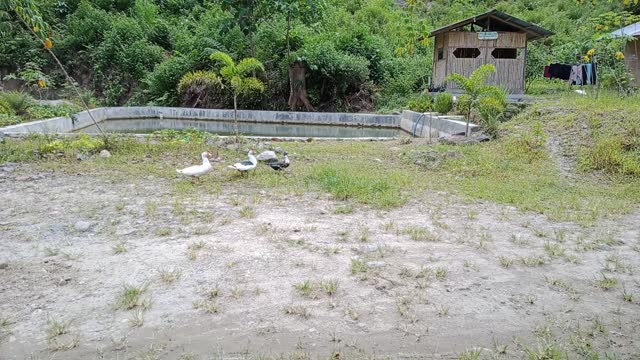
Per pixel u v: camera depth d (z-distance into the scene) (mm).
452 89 14430
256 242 4340
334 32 20625
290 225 4812
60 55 22297
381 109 17672
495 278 3750
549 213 5449
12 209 5188
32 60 21562
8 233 4473
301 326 3020
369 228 4801
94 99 19828
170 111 17859
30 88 20844
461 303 3350
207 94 18688
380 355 2736
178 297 3338
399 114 16188
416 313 3199
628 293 3535
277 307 3234
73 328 2945
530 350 2793
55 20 23516
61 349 2738
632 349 2834
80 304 3221
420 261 4016
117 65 21484
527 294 3510
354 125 16172
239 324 3029
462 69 14508
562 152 8391
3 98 13859
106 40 21719
